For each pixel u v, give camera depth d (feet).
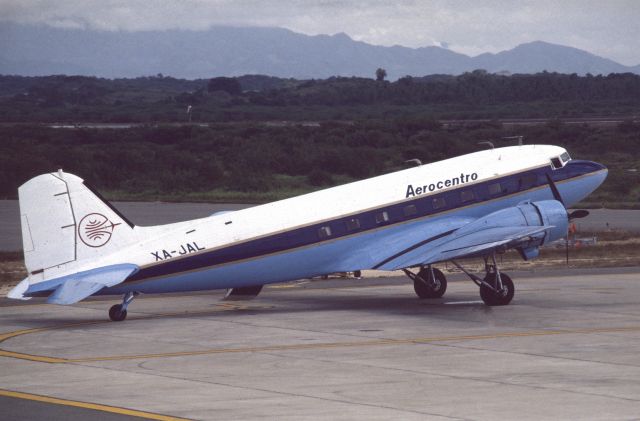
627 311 309.42
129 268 288.30
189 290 307.78
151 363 224.12
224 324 289.33
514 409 173.99
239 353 237.25
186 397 185.57
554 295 350.84
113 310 298.56
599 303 328.90
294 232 315.99
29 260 285.02
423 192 337.72
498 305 324.80
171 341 257.34
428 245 324.80
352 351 238.27
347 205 326.44
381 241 330.13
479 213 345.51
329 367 216.74
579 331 268.41
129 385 198.18
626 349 238.27
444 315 304.30
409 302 339.36
